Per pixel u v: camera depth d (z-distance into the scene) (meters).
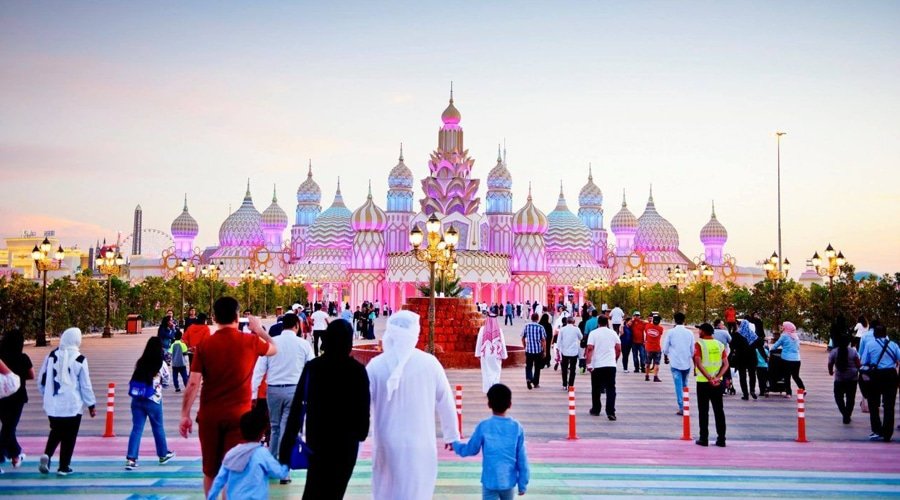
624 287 88.12
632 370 31.61
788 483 12.38
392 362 8.11
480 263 102.62
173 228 142.25
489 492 8.55
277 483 11.95
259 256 129.00
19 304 43.47
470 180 113.75
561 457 14.28
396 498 7.88
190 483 11.88
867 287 38.94
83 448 14.59
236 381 9.37
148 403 12.98
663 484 12.20
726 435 16.81
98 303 51.44
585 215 143.12
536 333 24.48
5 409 12.81
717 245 137.62
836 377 18.64
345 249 128.00
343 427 7.91
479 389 24.08
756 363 22.72
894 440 16.33
